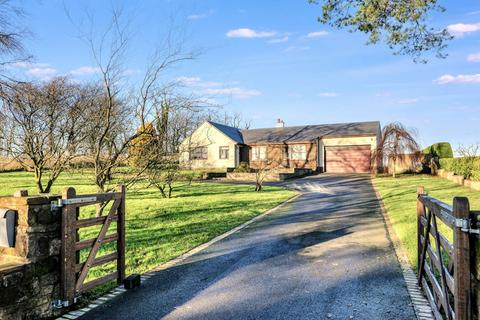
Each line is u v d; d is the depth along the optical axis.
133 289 5.11
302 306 4.38
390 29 9.85
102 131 9.28
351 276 5.45
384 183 20.25
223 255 6.84
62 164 10.46
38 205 4.09
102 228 4.98
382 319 3.99
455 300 2.86
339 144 31.92
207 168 33.69
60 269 4.31
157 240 8.06
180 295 4.84
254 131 38.69
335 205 13.31
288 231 8.88
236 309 4.34
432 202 4.04
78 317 4.20
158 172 10.65
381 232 8.44
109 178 9.77
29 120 10.75
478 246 2.67
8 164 11.69
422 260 4.81
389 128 25.14
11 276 3.74
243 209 12.71
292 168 30.81
